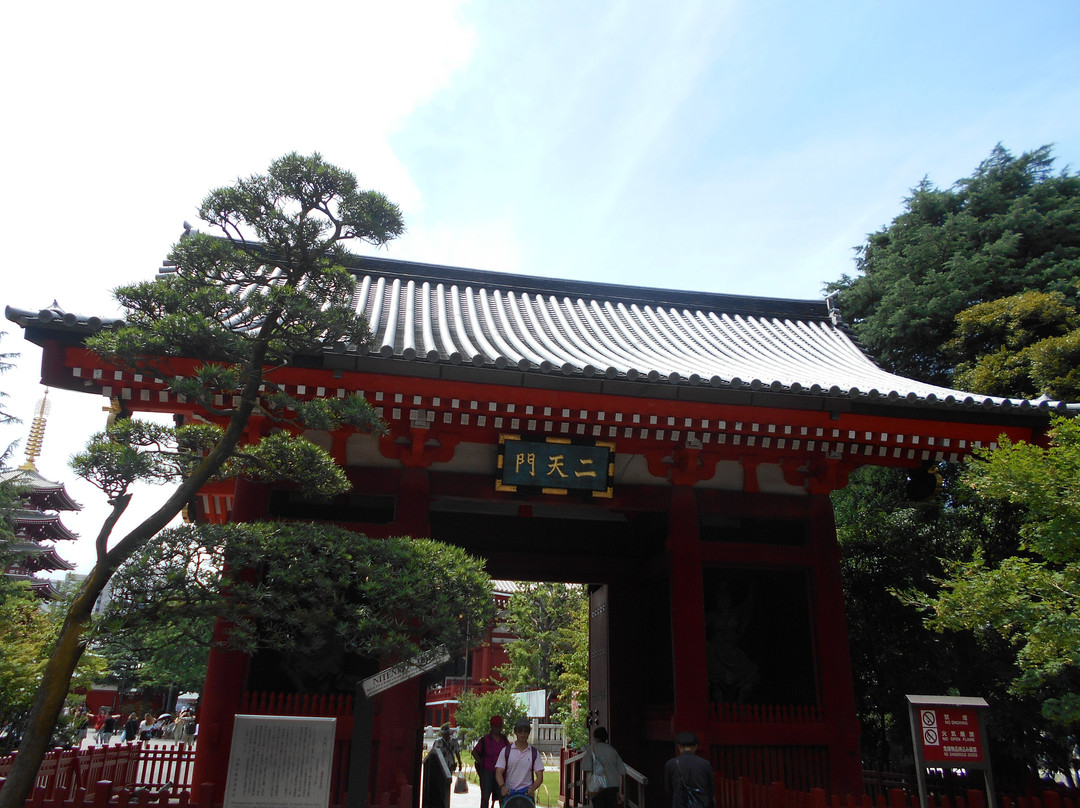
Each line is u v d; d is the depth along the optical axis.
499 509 15.30
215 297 7.50
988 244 22.69
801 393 11.45
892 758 15.44
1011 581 9.46
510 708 33.22
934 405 11.79
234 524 7.75
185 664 49.06
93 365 10.07
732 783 10.12
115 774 11.82
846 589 15.99
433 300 17.11
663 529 14.15
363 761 7.86
